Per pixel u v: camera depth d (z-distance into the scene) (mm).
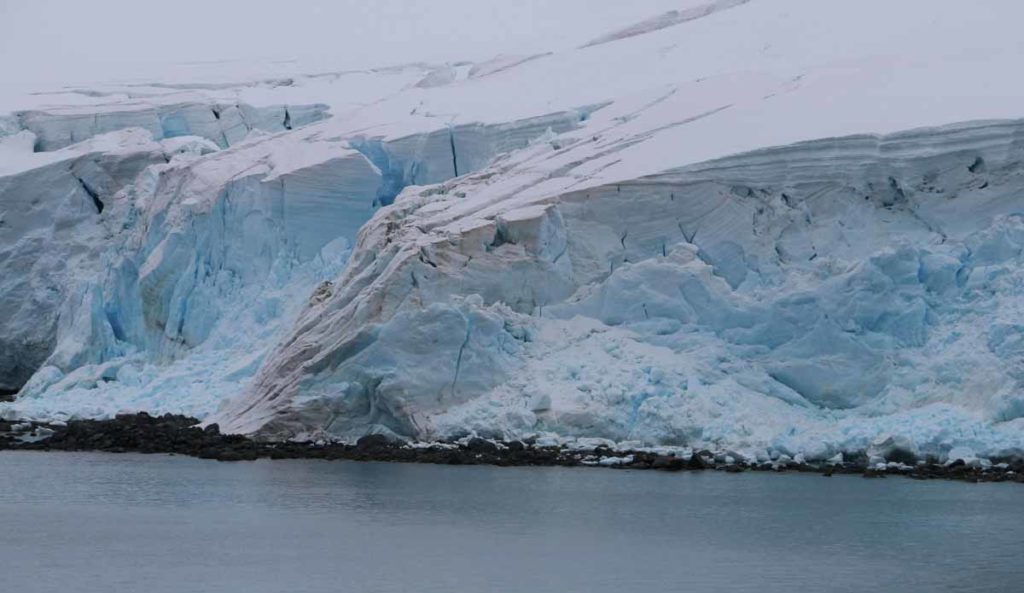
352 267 54812
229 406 53844
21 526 35281
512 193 55531
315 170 66562
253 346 63969
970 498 38188
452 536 33500
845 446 44375
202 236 67438
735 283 51969
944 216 50125
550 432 47312
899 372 47156
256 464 46188
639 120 62125
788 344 48750
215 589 28219
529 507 37344
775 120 56188
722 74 65750
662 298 50500
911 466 43312
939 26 64562
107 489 41250
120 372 67062
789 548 31844
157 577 29297
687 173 52969
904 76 57844
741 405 46938
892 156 50969
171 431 52594
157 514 36906
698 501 37938
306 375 50531
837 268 49625
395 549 32062
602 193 53281
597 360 49000
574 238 52844
